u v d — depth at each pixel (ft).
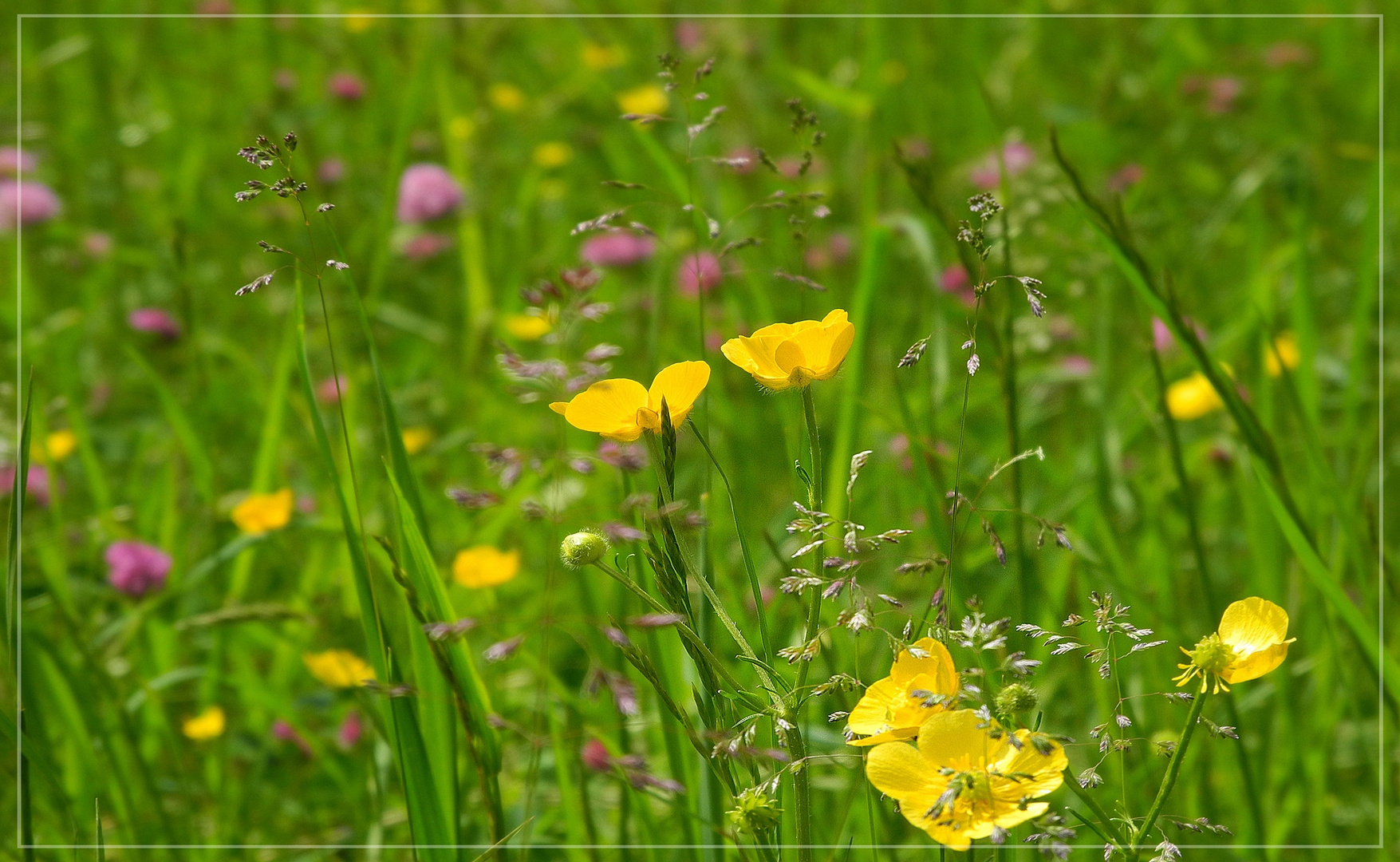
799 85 7.23
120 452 5.19
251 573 4.49
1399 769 3.38
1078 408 5.07
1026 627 2.89
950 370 4.54
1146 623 3.39
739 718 3.03
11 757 3.48
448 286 6.22
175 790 3.45
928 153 6.31
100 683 3.38
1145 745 3.32
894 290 5.61
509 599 3.99
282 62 8.57
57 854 3.25
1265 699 3.44
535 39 9.07
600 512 3.82
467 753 3.27
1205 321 5.49
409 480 3.14
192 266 5.95
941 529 3.24
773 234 5.87
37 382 5.09
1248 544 3.97
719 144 7.03
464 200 6.30
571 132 7.66
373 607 3.10
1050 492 4.40
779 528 3.67
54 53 7.40
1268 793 3.37
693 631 2.92
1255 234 5.08
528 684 3.76
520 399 3.09
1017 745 2.82
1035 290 2.88
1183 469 3.31
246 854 3.37
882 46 7.16
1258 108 7.75
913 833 3.28
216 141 7.41
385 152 7.53
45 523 4.53
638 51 7.91
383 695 3.05
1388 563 3.35
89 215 7.22
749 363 2.93
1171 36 8.09
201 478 4.10
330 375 5.81
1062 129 7.03
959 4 8.59
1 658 3.33
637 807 3.21
